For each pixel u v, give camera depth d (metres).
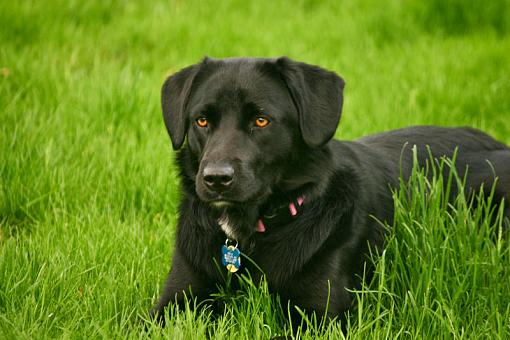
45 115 6.83
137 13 11.05
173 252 4.55
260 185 4.14
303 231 4.19
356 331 3.85
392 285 4.14
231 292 4.29
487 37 10.14
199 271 4.29
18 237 5.08
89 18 10.57
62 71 8.25
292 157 4.23
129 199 5.86
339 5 11.79
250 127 4.18
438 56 9.38
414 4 10.87
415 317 3.96
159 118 7.18
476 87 8.38
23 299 4.16
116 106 7.02
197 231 4.34
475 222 4.38
